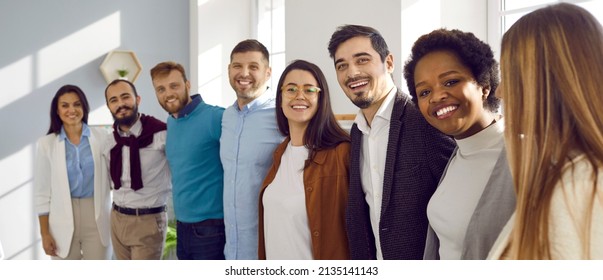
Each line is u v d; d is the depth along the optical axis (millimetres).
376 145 1501
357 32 1525
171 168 2344
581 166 674
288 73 1775
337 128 1761
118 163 2637
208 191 2229
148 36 4285
